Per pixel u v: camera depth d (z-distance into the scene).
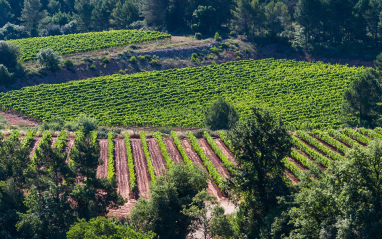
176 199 38.41
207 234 40.91
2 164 43.22
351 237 29.12
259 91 104.00
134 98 100.62
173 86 107.12
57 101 96.38
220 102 74.62
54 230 36.19
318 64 116.75
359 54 117.56
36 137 68.38
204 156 60.44
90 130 72.62
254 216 39.97
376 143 30.97
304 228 32.53
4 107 91.25
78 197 38.47
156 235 37.06
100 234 30.70
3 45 104.94
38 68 108.25
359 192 30.28
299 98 98.19
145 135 71.31
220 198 50.31
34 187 37.91
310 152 61.22
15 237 37.38
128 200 50.38
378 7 114.62
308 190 34.50
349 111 77.69
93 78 108.44
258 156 41.03
